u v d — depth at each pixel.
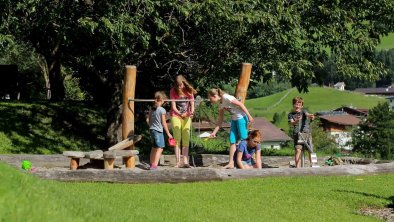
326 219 9.36
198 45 19.38
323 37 19.42
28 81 41.72
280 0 18.14
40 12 17.11
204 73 20.19
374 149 77.69
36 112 23.80
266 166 16.06
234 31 18.20
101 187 11.18
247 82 15.32
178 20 18.39
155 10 17.05
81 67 23.81
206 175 12.35
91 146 21.97
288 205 10.26
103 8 16.91
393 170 14.12
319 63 19.78
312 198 10.92
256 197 10.77
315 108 158.38
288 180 12.67
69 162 15.28
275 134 77.44
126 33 17.03
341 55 20.05
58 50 25.89
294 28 18.19
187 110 13.86
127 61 19.41
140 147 22.95
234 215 9.10
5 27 17.19
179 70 19.80
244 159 13.77
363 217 9.70
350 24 20.03
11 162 14.61
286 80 20.08
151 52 19.12
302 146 14.40
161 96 13.21
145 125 25.22
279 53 18.86
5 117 22.53
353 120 101.38
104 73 20.80
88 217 6.48
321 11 18.94
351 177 13.38
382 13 20.30
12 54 46.75
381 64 21.11
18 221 5.50
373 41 20.23
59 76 28.53
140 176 12.04
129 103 14.48
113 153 13.05
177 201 9.98
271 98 167.38
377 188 12.09
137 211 8.21
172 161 15.81
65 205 6.57
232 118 13.50
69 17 17.38
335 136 82.75
